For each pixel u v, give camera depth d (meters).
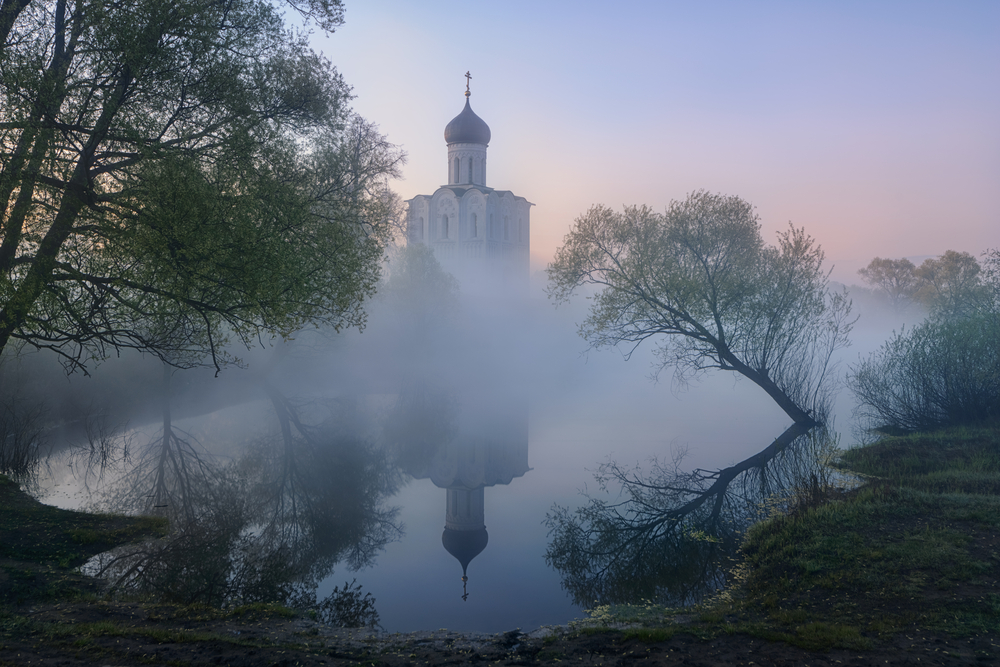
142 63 11.80
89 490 15.59
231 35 13.22
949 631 6.98
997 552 9.05
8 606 8.23
